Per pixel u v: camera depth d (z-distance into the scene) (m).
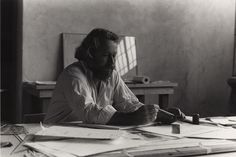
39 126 1.85
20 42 4.79
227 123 1.98
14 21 4.88
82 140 1.42
